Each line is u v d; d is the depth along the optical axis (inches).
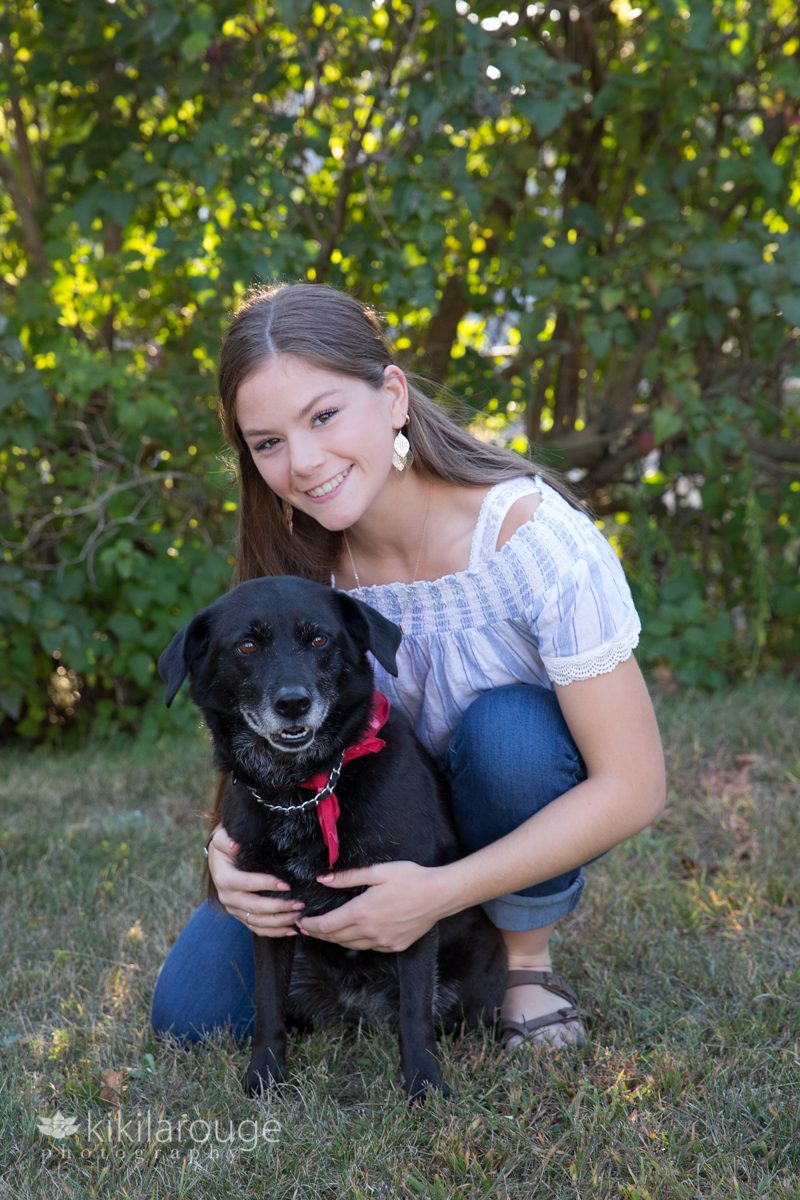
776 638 253.8
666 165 220.8
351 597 101.9
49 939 132.9
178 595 229.0
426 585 106.6
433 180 202.4
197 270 230.2
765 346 226.2
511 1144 87.7
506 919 106.3
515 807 103.3
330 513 99.7
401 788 99.0
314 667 97.2
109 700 244.5
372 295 236.7
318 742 96.6
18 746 249.9
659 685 239.8
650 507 257.3
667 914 128.7
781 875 137.5
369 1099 97.7
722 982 112.2
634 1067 97.5
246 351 97.7
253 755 99.5
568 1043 102.1
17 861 161.5
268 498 111.0
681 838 153.7
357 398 98.0
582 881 114.1
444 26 200.8
